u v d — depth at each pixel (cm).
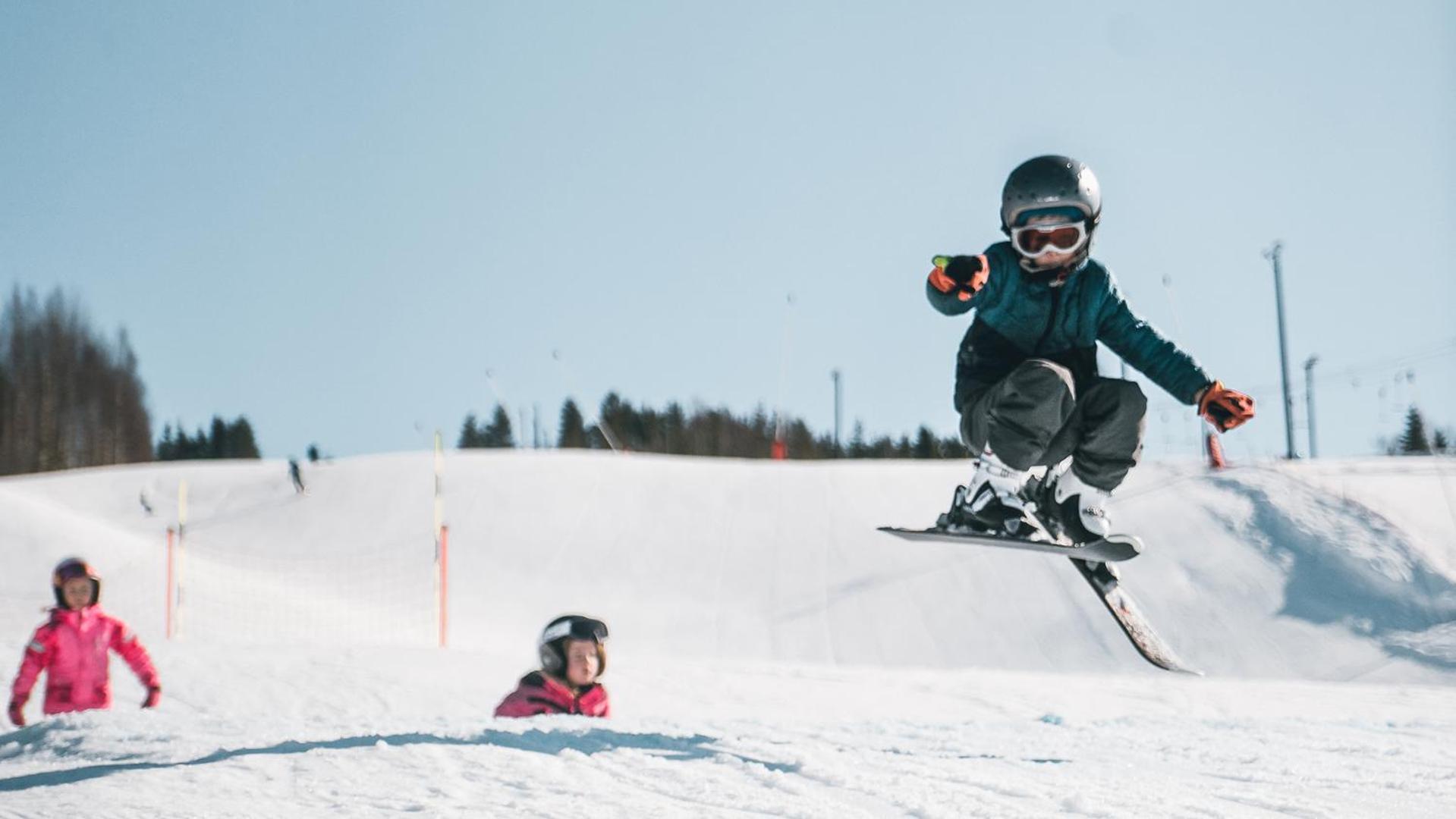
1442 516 4044
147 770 768
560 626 1016
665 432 11375
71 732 984
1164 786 646
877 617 3653
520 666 2116
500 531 4706
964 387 749
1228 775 682
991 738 852
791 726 914
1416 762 732
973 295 688
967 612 3606
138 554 4266
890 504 4741
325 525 4928
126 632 1266
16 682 1216
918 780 664
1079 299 725
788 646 3525
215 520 5075
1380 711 1562
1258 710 1619
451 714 1680
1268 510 4050
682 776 687
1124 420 733
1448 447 6175
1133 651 3269
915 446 10412
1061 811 582
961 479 5022
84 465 9881
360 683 1906
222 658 2147
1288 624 3366
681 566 4319
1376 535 3828
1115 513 4166
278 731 930
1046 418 708
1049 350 736
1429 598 3444
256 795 670
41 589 3750
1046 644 3359
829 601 3850
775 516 4669
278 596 4038
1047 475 779
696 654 3484
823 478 5075
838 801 613
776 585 4078
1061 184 690
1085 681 2109
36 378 9812
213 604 3856
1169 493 4297
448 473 5325
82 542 4181
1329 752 782
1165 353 733
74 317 10006
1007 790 630
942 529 759
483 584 4294
